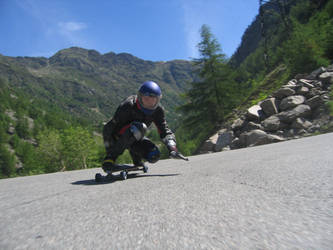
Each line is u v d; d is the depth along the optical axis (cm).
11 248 70
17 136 12319
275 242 59
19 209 134
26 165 4088
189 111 1994
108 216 100
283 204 93
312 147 341
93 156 3400
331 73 1093
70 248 67
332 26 1426
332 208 81
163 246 64
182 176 222
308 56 1325
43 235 80
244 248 57
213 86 1972
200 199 117
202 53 2005
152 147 284
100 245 68
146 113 275
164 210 102
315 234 61
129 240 70
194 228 75
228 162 312
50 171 3369
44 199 164
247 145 1048
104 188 194
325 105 948
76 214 109
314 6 3256
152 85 265
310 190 110
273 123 1023
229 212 89
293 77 1392
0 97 17012
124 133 267
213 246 60
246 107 1523
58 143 3331
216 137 1321
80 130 3353
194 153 1421
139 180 227
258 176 167
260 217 80
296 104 1030
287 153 309
